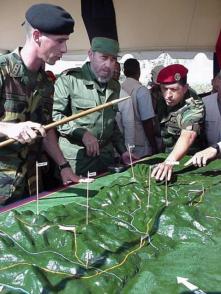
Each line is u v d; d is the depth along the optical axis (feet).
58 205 4.62
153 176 5.64
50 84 5.73
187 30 14.96
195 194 5.07
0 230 3.67
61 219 4.18
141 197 4.94
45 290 2.94
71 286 2.99
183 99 7.54
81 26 14.88
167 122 8.29
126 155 7.28
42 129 4.61
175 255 3.69
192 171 6.25
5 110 5.09
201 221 4.25
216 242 3.95
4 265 3.24
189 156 7.11
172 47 15.28
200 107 6.89
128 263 3.40
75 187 5.70
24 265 3.15
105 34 14.11
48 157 6.71
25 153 5.42
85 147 6.89
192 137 6.69
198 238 4.00
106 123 7.14
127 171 6.31
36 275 3.02
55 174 6.85
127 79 9.53
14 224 3.74
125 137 9.07
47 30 4.88
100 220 4.15
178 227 4.08
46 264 3.26
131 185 5.24
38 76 5.42
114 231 3.89
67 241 3.62
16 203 5.05
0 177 5.22
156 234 4.01
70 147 7.06
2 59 5.01
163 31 15.01
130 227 4.08
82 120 6.98
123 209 4.54
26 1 14.24
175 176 5.86
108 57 6.84
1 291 2.93
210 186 5.43
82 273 3.20
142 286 3.12
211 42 15.14
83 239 3.63
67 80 7.11
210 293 3.02
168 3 14.49
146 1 14.48
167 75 7.23
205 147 7.74
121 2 14.40
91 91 7.05
